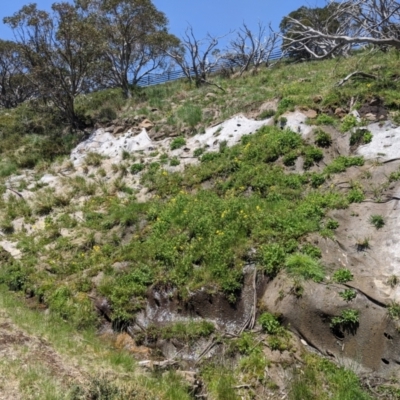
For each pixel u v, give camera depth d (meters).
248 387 7.14
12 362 7.02
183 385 7.23
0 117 21.45
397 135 11.20
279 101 14.59
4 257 11.43
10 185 15.27
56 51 18.81
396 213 9.23
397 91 13.00
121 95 21.61
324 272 8.37
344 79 14.27
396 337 7.29
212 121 15.56
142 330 8.73
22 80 24.53
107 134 17.02
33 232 12.58
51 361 7.34
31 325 8.49
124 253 10.54
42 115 20.77
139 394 6.63
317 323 7.74
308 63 20.53
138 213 11.84
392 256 8.52
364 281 8.16
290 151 11.85
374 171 10.45
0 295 9.97
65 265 10.78
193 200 11.47
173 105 18.48
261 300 8.38
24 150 17.73
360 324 7.54
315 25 24.28
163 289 9.16
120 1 22.20
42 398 6.23
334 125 12.29
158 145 15.32
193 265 9.40
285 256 8.75
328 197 10.09
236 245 9.40
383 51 17.52
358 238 9.02
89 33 18.86
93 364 7.53
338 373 7.14
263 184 11.12
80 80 19.36
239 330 8.16
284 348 7.54
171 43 24.05
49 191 14.31
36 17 18.70
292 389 6.95
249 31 25.98
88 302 9.41
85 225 12.23
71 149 17.41
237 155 12.70
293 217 9.62
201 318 8.59
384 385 6.97
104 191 13.65
